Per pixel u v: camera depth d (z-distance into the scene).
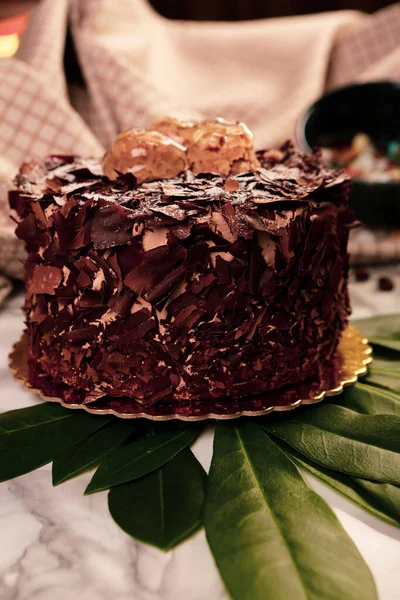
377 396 0.55
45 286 0.52
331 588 0.40
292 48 0.99
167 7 1.26
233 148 0.55
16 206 0.55
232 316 0.50
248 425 0.52
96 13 0.93
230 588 0.41
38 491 0.48
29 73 0.81
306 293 0.53
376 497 0.46
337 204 0.55
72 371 0.53
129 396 0.52
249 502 0.45
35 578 0.43
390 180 0.77
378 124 0.87
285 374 0.53
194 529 0.45
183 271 0.49
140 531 0.44
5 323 0.69
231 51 1.01
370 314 0.70
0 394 0.57
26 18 1.04
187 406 0.52
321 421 0.52
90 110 0.92
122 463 0.49
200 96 0.98
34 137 0.80
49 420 0.52
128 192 0.51
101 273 0.50
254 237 0.49
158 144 0.53
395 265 0.81
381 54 0.99
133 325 0.50
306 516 0.45
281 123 0.90
